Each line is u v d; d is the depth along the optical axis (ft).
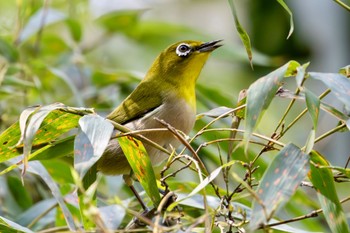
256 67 55.11
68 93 44.62
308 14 52.90
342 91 20.27
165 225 23.80
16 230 25.20
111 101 41.32
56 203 30.76
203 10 62.28
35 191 37.50
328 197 20.59
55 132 24.14
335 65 52.90
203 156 36.94
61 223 30.04
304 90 20.43
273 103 53.16
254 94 19.97
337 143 50.39
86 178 24.06
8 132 23.49
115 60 52.65
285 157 19.57
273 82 20.02
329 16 52.75
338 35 52.80
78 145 20.76
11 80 36.94
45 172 26.43
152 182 23.21
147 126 32.37
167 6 61.98
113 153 31.27
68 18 43.39
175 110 32.68
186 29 48.98
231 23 61.62
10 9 45.83
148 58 51.47
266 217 17.92
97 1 47.60
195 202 26.81
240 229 21.33
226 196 22.30
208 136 35.86
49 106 22.61
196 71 34.06
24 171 21.03
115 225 24.75
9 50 39.70
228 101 38.86
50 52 45.85
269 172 19.31
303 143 51.47
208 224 20.43
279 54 53.52
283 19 53.01
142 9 47.26
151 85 33.50
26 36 42.14
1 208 33.91
